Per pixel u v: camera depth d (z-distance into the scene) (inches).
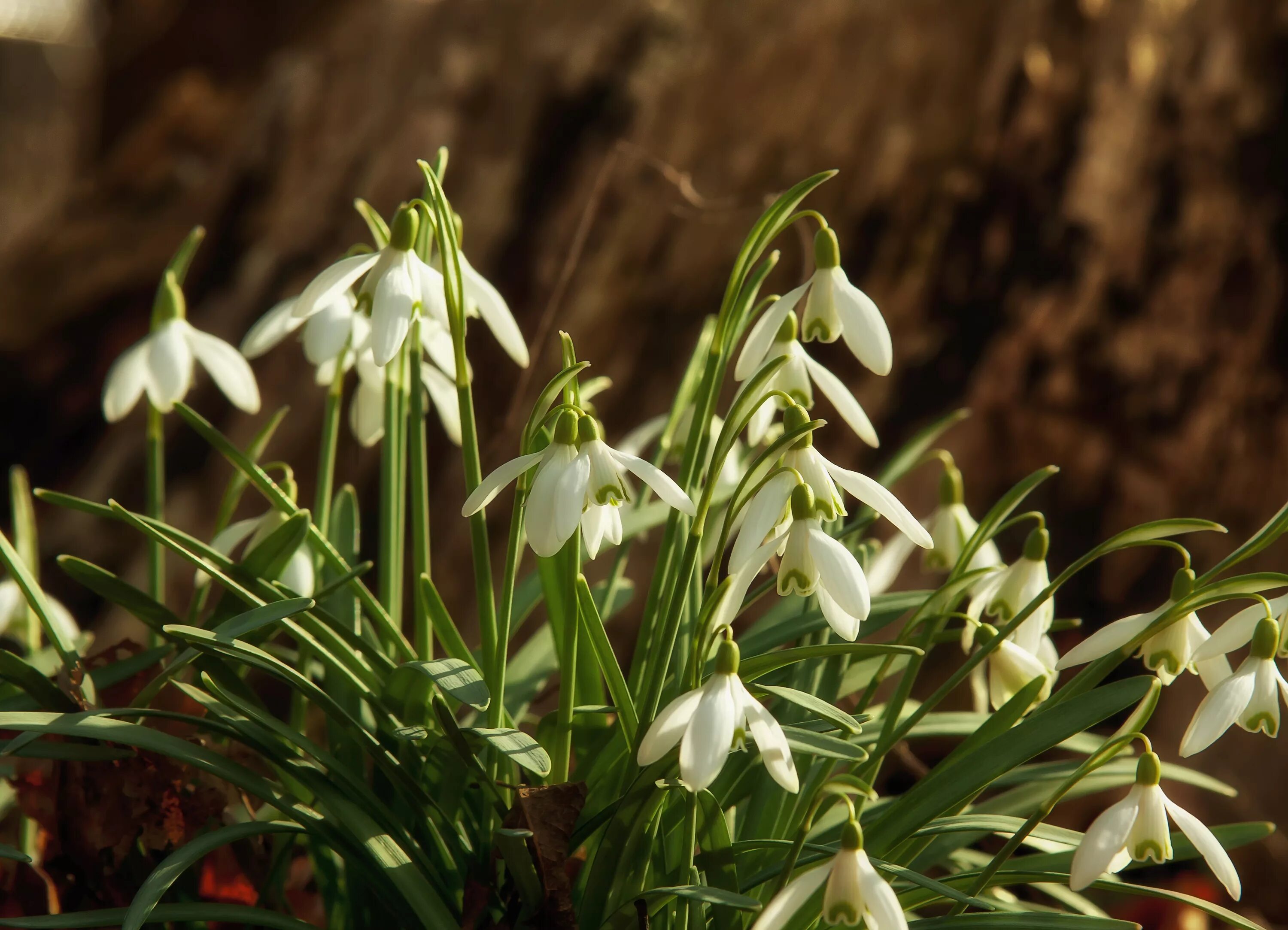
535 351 43.8
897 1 68.9
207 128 107.9
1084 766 38.3
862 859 37.1
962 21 67.6
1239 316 64.3
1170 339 63.9
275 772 41.4
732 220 67.0
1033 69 66.2
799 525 37.8
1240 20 67.5
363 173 76.5
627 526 42.1
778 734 37.3
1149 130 65.9
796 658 38.2
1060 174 65.4
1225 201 65.1
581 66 73.4
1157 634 38.8
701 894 37.9
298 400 69.1
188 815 40.3
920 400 64.6
